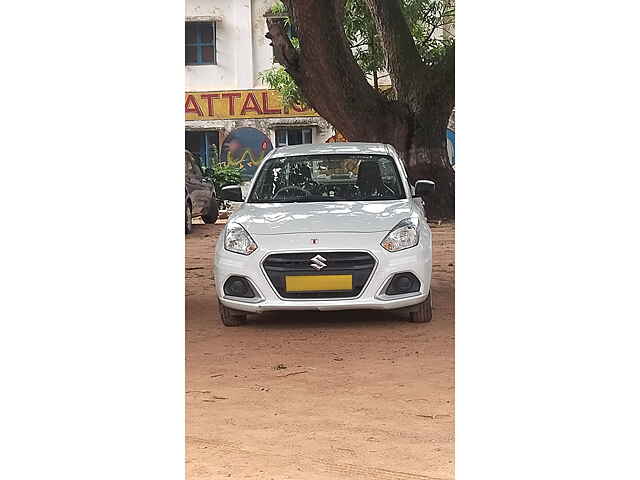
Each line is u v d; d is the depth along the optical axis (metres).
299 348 7.23
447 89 18.80
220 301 7.95
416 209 8.22
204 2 29.22
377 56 23.09
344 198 8.51
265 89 29.28
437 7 23.03
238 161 29.39
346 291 7.59
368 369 6.51
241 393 5.93
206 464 4.57
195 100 29.47
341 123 18.69
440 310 8.69
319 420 5.31
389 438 4.96
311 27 17.91
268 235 7.73
